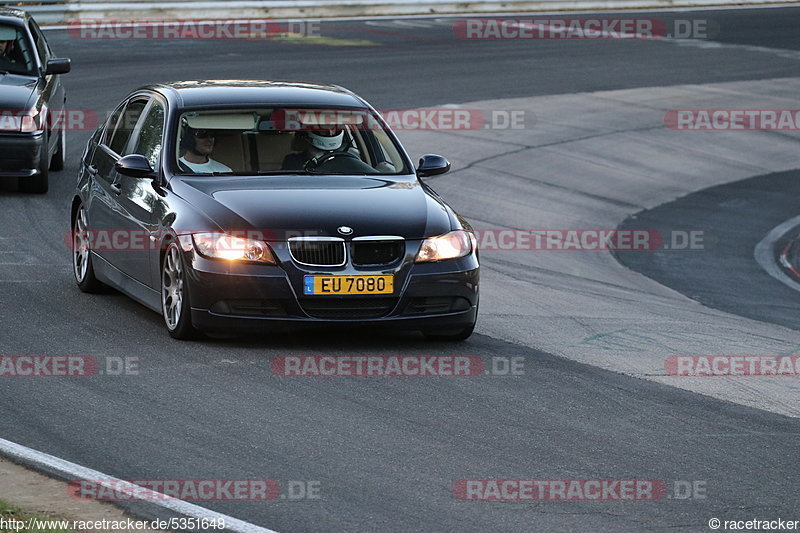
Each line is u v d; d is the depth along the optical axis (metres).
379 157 31.88
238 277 27.33
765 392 27.38
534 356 29.30
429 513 18.97
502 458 21.72
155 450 21.39
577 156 74.06
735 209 68.81
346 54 91.94
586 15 122.00
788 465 21.98
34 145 46.97
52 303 32.34
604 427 23.81
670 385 27.44
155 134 31.70
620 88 90.81
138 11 100.19
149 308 31.78
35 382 25.19
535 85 88.56
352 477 20.42
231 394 24.80
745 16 126.69
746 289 51.72
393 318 28.08
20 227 42.38
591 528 18.62
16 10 54.06
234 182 29.86
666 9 128.25
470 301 29.00
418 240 28.30
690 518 19.19
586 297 40.78
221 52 89.00
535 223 60.97
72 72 77.94
